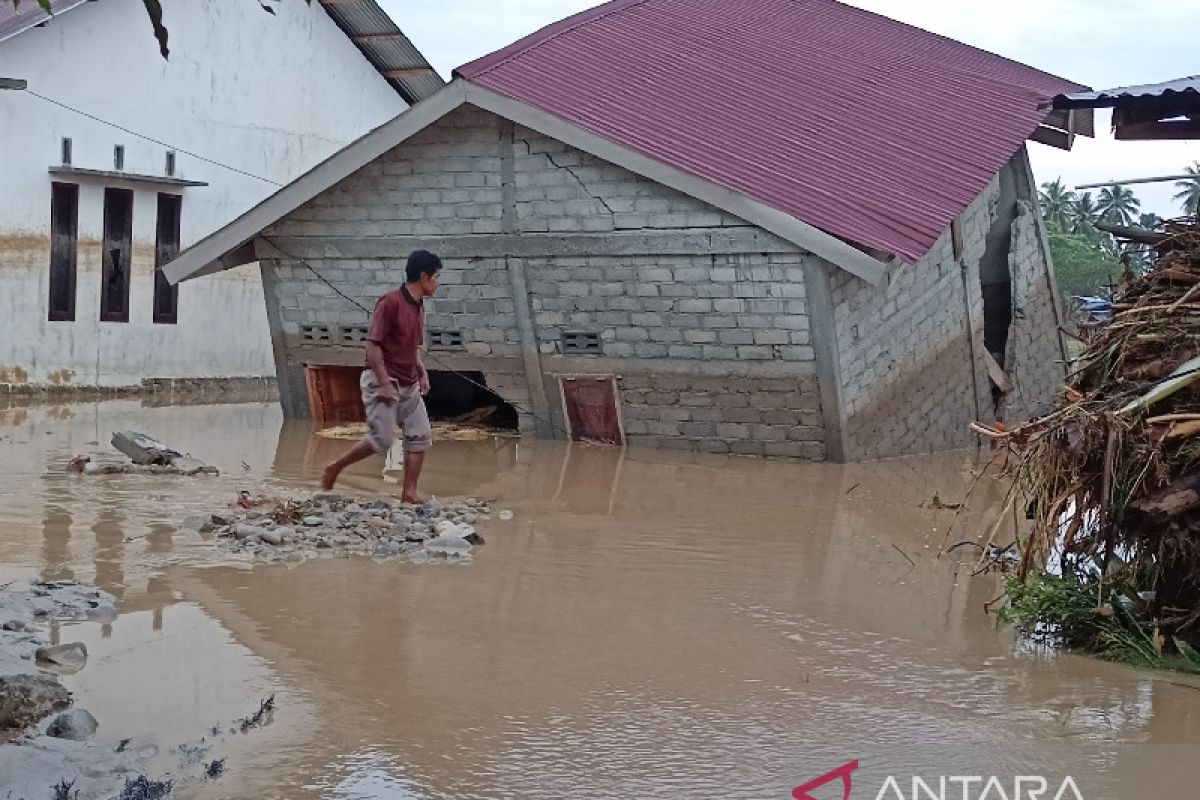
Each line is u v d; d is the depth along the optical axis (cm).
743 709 542
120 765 460
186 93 2180
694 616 689
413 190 1514
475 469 1237
